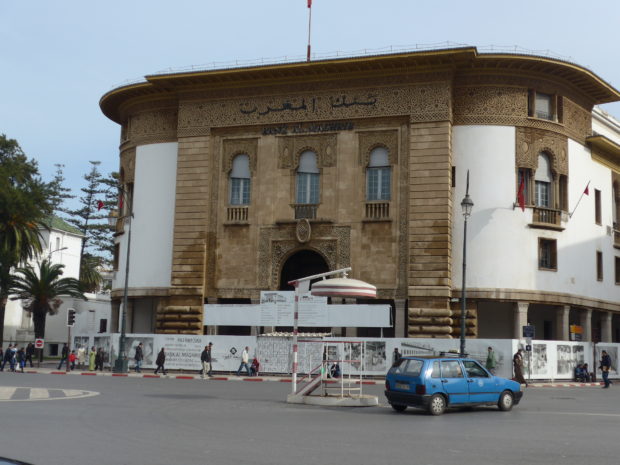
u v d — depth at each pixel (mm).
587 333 47781
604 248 50344
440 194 42031
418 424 17969
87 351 47094
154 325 50312
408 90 43312
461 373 21406
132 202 49844
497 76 43594
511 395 22281
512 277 42688
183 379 38156
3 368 47250
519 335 42656
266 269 45000
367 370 38875
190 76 46000
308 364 39219
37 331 62031
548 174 45188
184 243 46281
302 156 45500
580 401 26703
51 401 22141
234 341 40906
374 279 43125
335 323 39812
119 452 12391
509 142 43469
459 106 43625
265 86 46031
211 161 46719
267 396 26719
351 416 19984
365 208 43719
